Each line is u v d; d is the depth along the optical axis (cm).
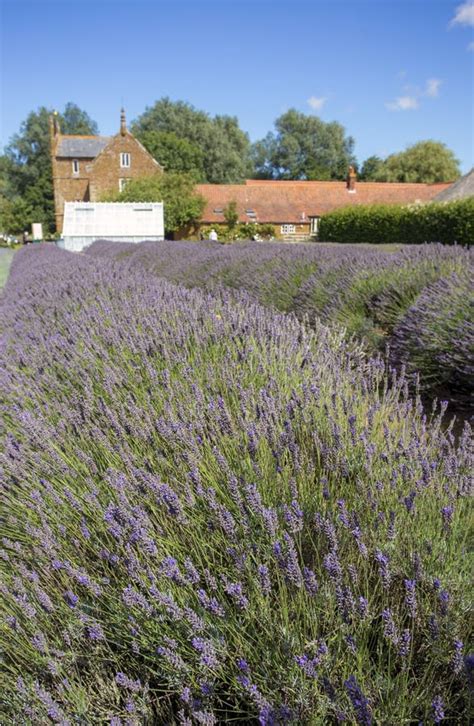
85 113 8950
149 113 7044
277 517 167
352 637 130
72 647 154
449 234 1847
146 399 263
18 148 7812
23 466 230
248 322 360
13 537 209
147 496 192
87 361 339
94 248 2583
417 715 130
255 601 147
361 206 2506
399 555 161
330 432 213
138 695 139
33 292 683
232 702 143
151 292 518
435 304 483
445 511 162
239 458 205
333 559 139
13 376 348
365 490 179
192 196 4344
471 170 2841
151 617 144
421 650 141
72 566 174
